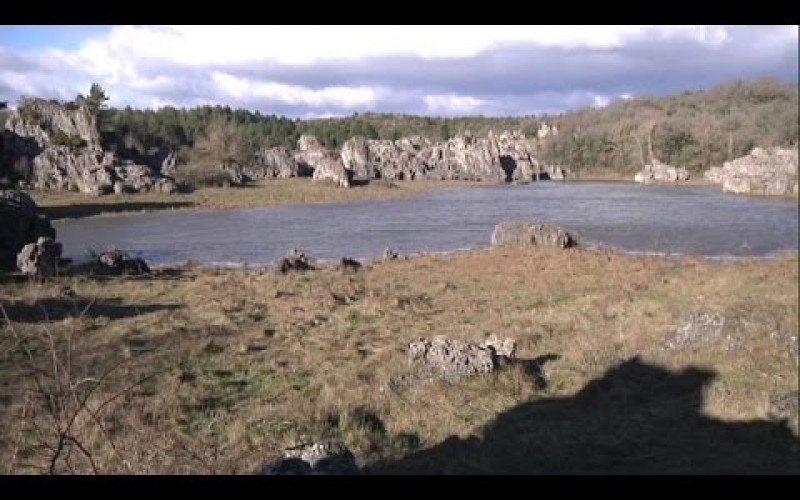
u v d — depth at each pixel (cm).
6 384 1430
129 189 7612
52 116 8475
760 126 12988
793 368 1446
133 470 902
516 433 1170
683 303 2255
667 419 1194
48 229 3706
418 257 3634
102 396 1348
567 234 3922
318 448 878
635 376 1445
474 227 5197
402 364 1555
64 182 7525
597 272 3020
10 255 3338
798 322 1812
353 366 1623
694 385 1371
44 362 1605
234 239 4659
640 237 4572
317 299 2478
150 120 13438
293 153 12094
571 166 14512
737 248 4119
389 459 1066
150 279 2998
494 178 12006
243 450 1120
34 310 2197
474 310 2322
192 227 5325
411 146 13025
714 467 998
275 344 1877
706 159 13188
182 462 1002
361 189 8956
